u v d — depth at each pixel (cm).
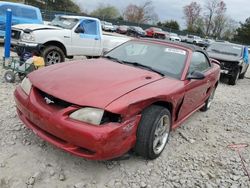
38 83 384
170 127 441
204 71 580
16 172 355
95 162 395
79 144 338
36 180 346
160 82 428
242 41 8119
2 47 1277
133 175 381
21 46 743
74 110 343
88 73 411
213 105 771
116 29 5100
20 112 414
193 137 530
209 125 608
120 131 343
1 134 434
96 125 335
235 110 757
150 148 393
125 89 376
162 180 380
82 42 1023
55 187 340
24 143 417
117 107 342
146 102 373
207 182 388
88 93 356
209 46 1334
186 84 465
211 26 8700
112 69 442
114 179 368
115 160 405
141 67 475
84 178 361
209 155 465
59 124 342
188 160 439
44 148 411
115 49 550
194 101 539
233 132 586
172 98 416
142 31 5006
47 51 909
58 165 379
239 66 1171
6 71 759
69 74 404
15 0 4934
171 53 508
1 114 502
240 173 421
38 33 888
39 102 371
